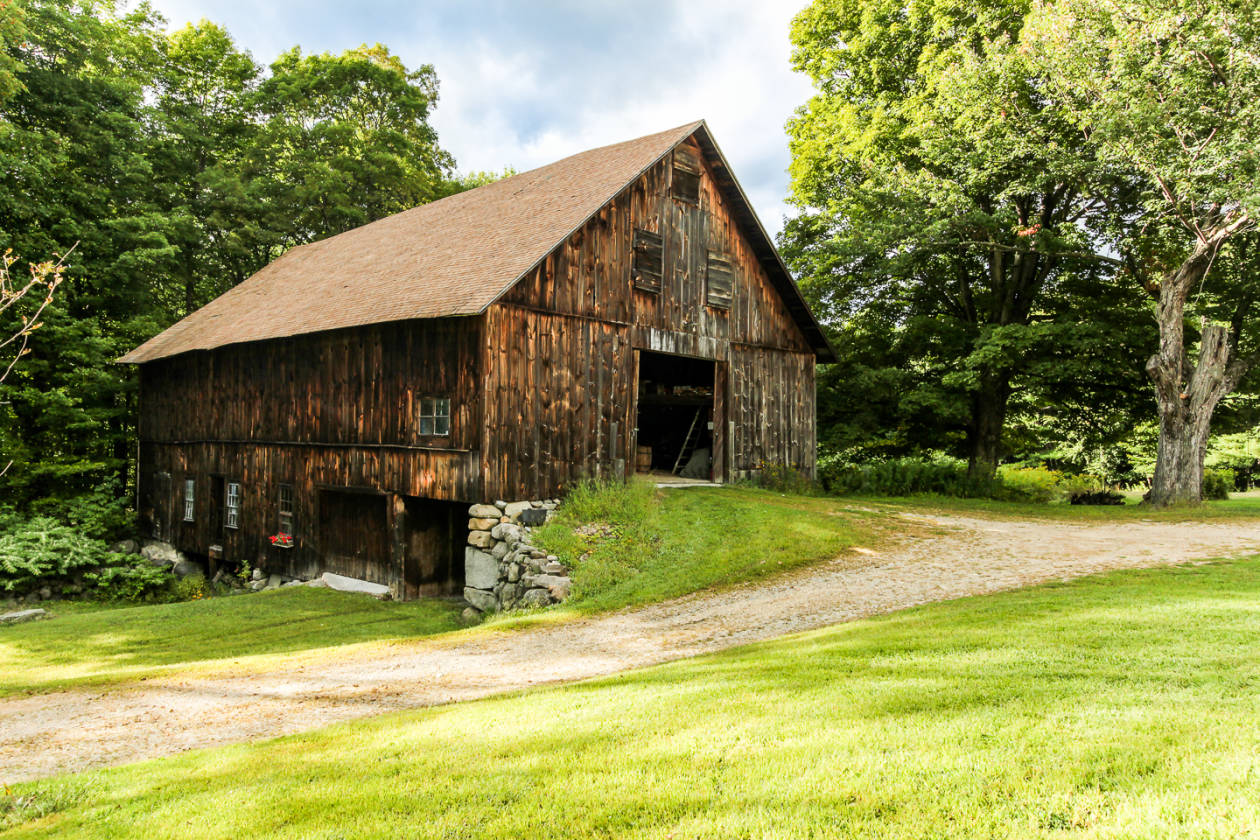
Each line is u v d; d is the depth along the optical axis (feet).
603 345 52.11
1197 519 56.49
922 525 51.24
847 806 11.53
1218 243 59.36
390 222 79.00
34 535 63.98
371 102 116.78
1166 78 56.75
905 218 72.54
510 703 20.52
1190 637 20.48
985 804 11.18
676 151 57.67
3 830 14.51
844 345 87.92
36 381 76.79
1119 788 11.25
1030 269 79.51
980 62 68.08
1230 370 65.21
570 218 49.11
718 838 10.96
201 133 101.60
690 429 70.33
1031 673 17.95
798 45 91.15
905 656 20.67
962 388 79.25
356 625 42.24
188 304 102.17
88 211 78.33
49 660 35.91
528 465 47.32
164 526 75.66
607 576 40.52
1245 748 12.32
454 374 46.91
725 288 61.11
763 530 45.85
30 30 70.18
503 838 11.81
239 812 14.02
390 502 51.29
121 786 16.60
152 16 100.48
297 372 59.88
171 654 36.37
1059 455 122.31
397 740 17.94
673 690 19.69
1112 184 65.67
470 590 45.06
